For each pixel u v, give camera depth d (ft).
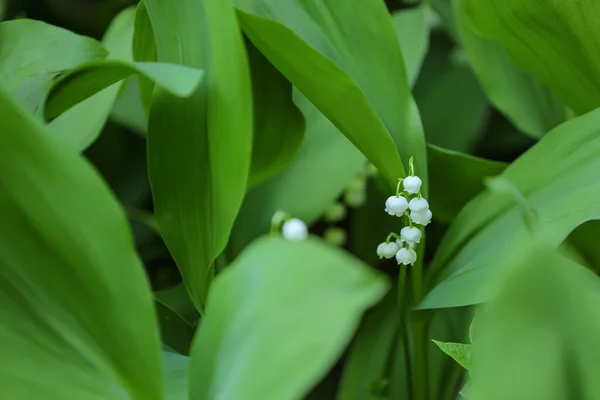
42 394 1.44
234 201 1.54
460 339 1.90
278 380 1.31
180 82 1.47
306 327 1.31
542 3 1.72
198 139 1.63
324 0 1.76
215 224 1.60
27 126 1.36
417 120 1.74
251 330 1.34
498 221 1.70
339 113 1.67
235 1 1.72
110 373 1.43
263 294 1.33
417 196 1.70
